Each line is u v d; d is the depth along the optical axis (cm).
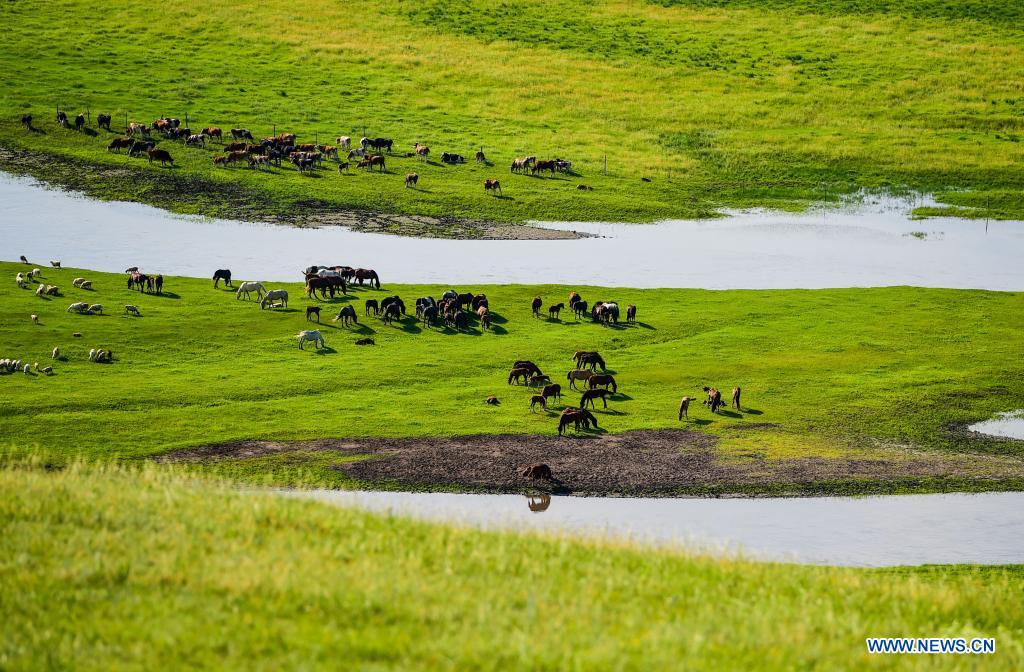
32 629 5897
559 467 15000
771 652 6050
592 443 15975
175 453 14950
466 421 16750
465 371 19362
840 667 6022
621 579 7188
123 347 19800
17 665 5534
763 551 12006
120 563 6838
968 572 10994
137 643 5800
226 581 6556
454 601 6488
